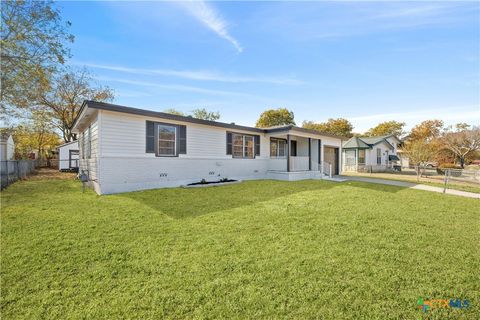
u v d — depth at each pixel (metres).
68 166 21.34
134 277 2.62
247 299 2.24
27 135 25.42
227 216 5.10
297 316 2.02
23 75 10.84
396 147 28.66
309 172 14.01
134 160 8.66
